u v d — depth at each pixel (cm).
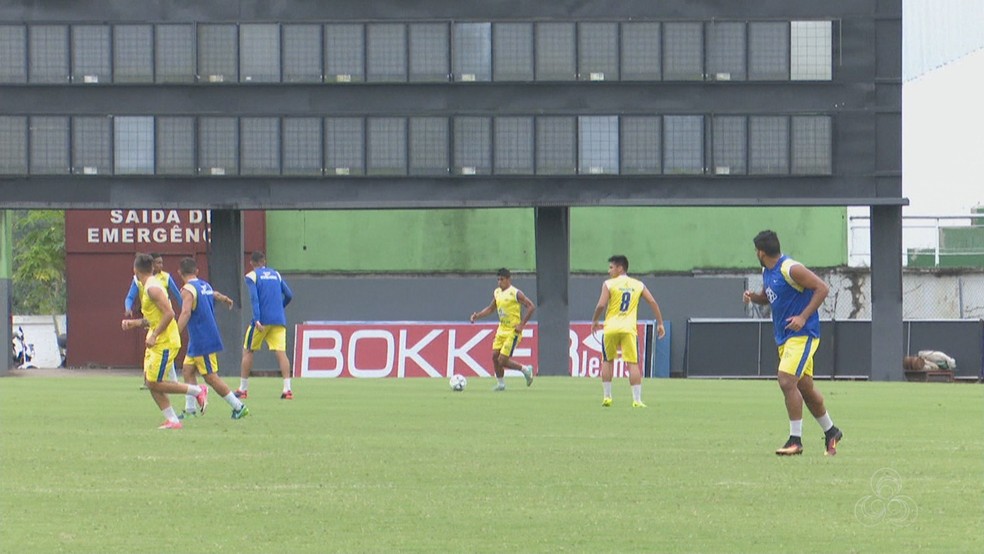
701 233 19762
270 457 5134
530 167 13750
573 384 12150
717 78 13738
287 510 3741
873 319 13962
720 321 18050
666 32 13725
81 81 13850
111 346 19338
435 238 19862
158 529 3422
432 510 3738
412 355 18088
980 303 19325
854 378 17350
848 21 13750
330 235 19862
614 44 13725
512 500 3934
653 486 4256
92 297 19400
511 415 7612
